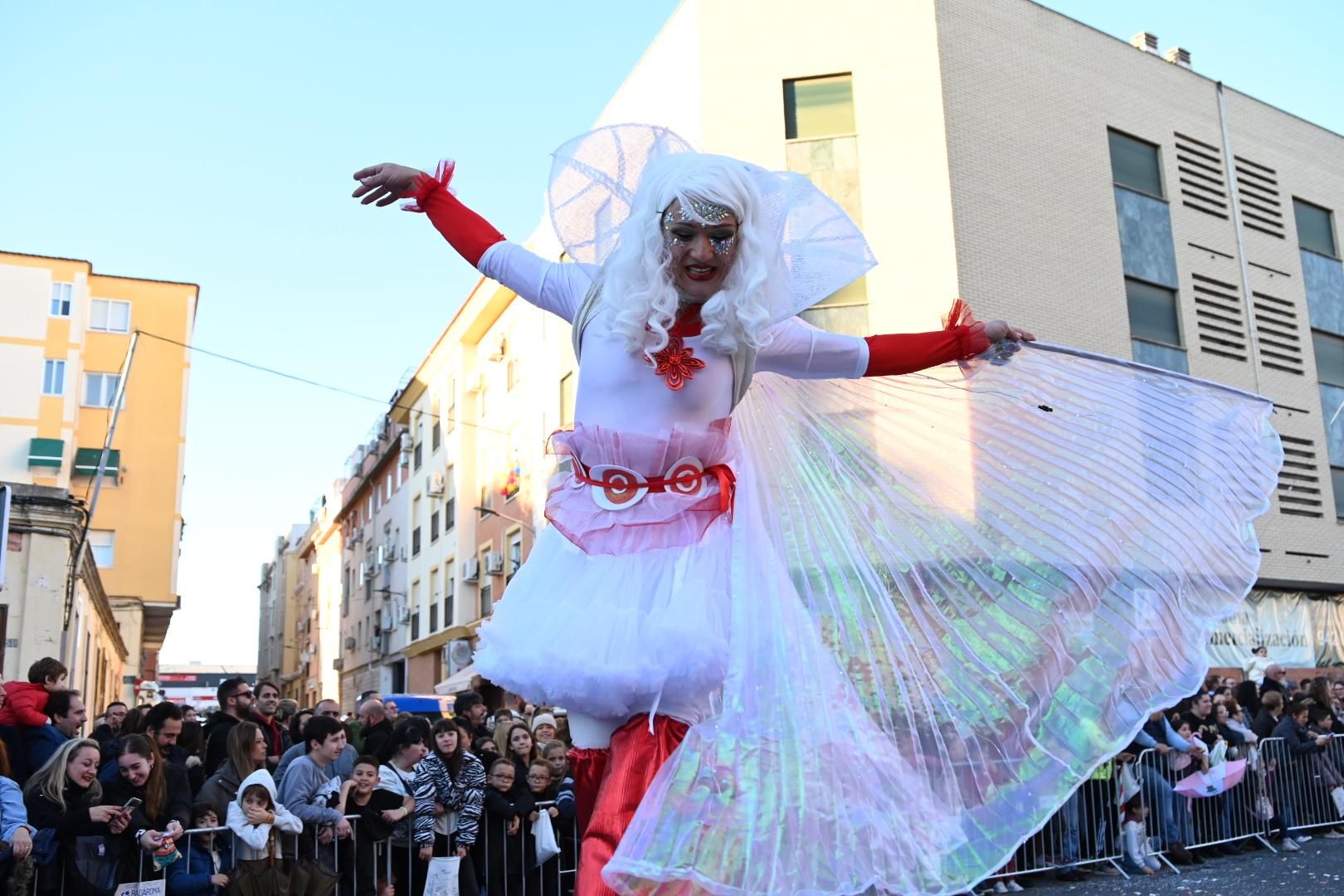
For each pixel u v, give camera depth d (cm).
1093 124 1727
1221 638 1703
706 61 1552
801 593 249
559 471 243
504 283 256
